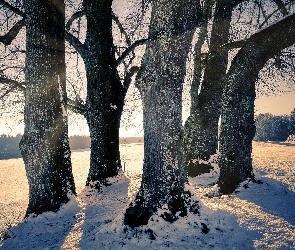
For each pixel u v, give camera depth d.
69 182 8.07
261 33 7.63
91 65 10.15
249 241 4.84
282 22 7.39
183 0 5.43
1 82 7.88
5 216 9.53
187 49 5.71
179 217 5.48
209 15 9.84
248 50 7.79
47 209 7.36
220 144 8.41
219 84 11.85
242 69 7.89
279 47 7.65
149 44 5.66
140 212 5.56
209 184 10.52
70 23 11.45
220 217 5.62
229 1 11.52
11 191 17.52
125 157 29.81
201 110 11.99
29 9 7.28
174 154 5.67
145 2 9.20
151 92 5.65
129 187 9.66
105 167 10.47
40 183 7.37
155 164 5.66
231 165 8.12
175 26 5.47
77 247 5.24
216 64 11.77
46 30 7.31
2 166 30.67
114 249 4.88
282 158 15.49
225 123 8.24
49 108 7.39
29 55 7.34
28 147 7.37
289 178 9.06
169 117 5.62
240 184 8.02
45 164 7.38
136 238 5.14
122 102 11.00
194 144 12.12
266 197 7.12
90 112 10.48
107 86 10.36
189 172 11.95
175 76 5.63
